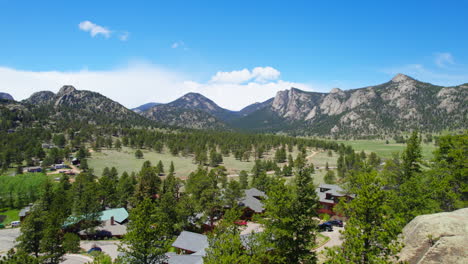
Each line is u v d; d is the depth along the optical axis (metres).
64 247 46.62
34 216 41.19
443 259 15.03
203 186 63.56
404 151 34.97
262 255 23.95
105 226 65.69
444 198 28.80
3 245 58.25
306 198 25.33
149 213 31.25
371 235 17.34
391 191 19.72
